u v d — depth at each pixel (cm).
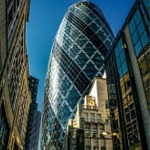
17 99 5231
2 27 2431
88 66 18975
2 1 2202
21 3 3638
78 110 7706
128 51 3425
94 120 7469
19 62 5028
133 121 2908
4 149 4281
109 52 4266
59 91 19375
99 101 8012
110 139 6284
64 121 17125
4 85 3188
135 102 2880
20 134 6241
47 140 18662
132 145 2831
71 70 19475
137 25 3228
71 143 6894
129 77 3198
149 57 2738
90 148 6100
